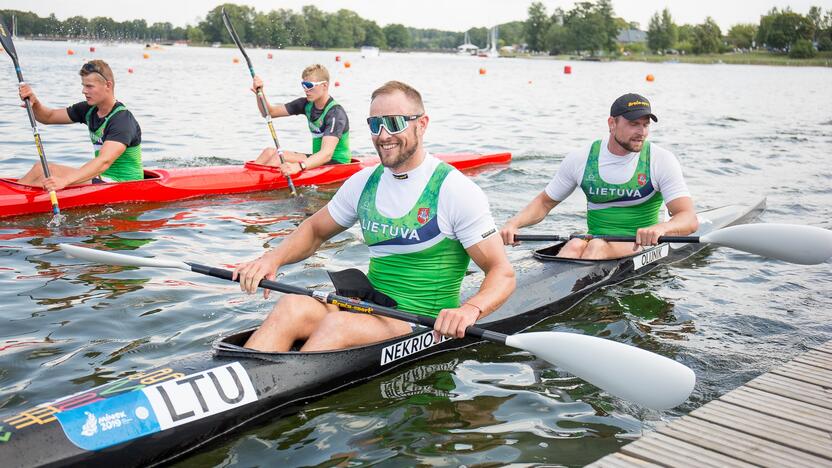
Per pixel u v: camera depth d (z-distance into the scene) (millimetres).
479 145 14234
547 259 6020
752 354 4738
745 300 5781
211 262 6336
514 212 8484
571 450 3551
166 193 8383
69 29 55188
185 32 106250
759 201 8836
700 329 5172
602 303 5676
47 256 6270
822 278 6355
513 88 34844
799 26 126125
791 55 124688
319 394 3994
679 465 3182
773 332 5125
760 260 6906
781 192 9914
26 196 7488
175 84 27891
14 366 4254
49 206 7625
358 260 6500
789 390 3902
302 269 6195
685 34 151375
